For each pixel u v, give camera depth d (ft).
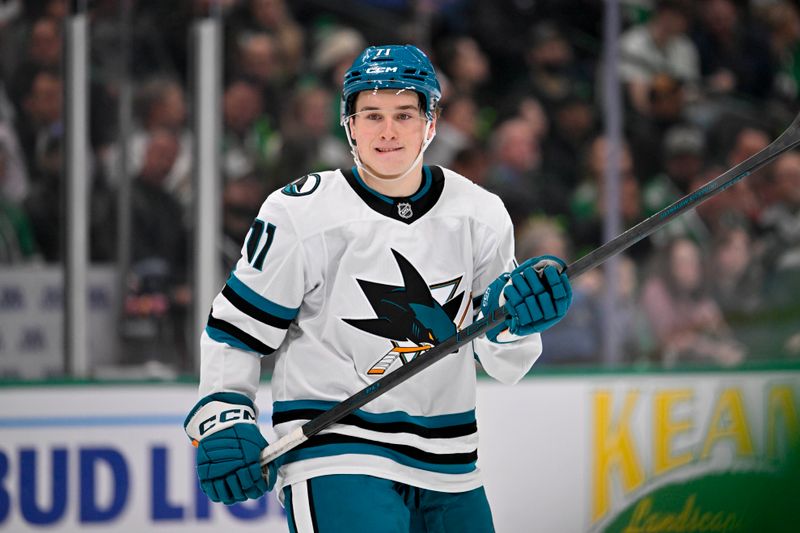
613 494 37.83
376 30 45.68
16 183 39.19
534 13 46.60
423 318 19.04
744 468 39.24
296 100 43.91
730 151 48.03
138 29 40.55
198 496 34.86
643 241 44.93
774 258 46.34
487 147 45.85
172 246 39.83
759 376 39.52
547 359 42.11
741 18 48.52
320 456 18.61
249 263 18.97
